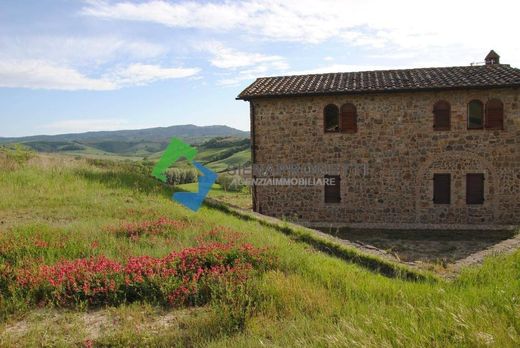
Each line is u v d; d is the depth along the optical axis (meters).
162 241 9.56
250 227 12.24
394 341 4.61
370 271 9.49
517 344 4.31
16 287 6.59
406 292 7.18
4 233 9.13
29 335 5.30
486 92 17.12
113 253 8.46
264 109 18.81
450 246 14.16
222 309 5.88
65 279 6.75
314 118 18.42
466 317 5.02
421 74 18.84
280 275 7.32
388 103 17.84
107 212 12.32
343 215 18.52
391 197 18.11
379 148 18.03
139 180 18.33
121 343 5.13
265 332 5.33
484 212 17.61
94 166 20.23
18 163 17.86
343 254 11.00
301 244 11.10
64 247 8.53
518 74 17.16
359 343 4.39
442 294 6.83
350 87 17.86
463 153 17.52
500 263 9.78
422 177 17.84
